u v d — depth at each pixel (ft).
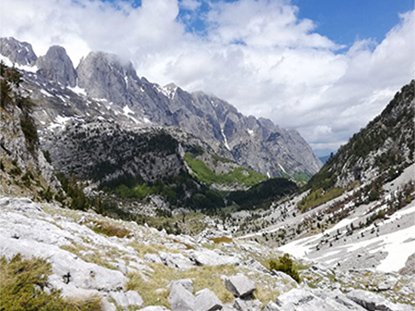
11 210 95.50
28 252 54.95
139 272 68.23
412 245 286.87
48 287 50.16
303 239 586.04
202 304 58.49
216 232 214.90
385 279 130.62
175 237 141.18
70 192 338.75
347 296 81.20
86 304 49.47
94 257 67.41
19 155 273.33
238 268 85.56
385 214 467.11
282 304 63.41
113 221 138.00
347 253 351.25
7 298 42.47
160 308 53.98
